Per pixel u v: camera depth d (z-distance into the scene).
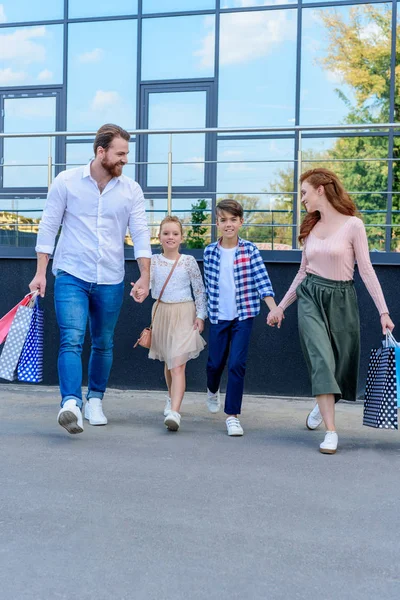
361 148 8.59
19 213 7.88
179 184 8.87
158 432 4.75
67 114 9.21
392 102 8.55
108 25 9.08
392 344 4.39
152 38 8.99
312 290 4.52
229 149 8.83
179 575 2.53
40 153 9.24
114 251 4.70
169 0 8.94
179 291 4.90
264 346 5.98
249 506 3.27
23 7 9.26
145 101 9.02
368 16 8.54
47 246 4.59
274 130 5.82
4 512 3.13
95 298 4.74
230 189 8.74
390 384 4.33
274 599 2.37
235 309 4.86
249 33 8.79
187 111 8.93
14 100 9.33
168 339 4.87
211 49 8.86
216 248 4.91
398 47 8.50
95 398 5.00
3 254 6.36
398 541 2.89
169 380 5.14
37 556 2.68
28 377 4.59
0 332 4.60
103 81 9.12
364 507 3.29
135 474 3.73
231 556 2.71
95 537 2.86
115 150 4.48
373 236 8.47
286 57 8.72
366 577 2.55
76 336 4.47
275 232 8.38
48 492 3.41
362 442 4.59
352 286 4.53
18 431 4.69
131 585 2.45
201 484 3.58
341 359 4.54
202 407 5.64
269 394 5.99
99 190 4.61
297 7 8.67
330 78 8.65
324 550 2.78
